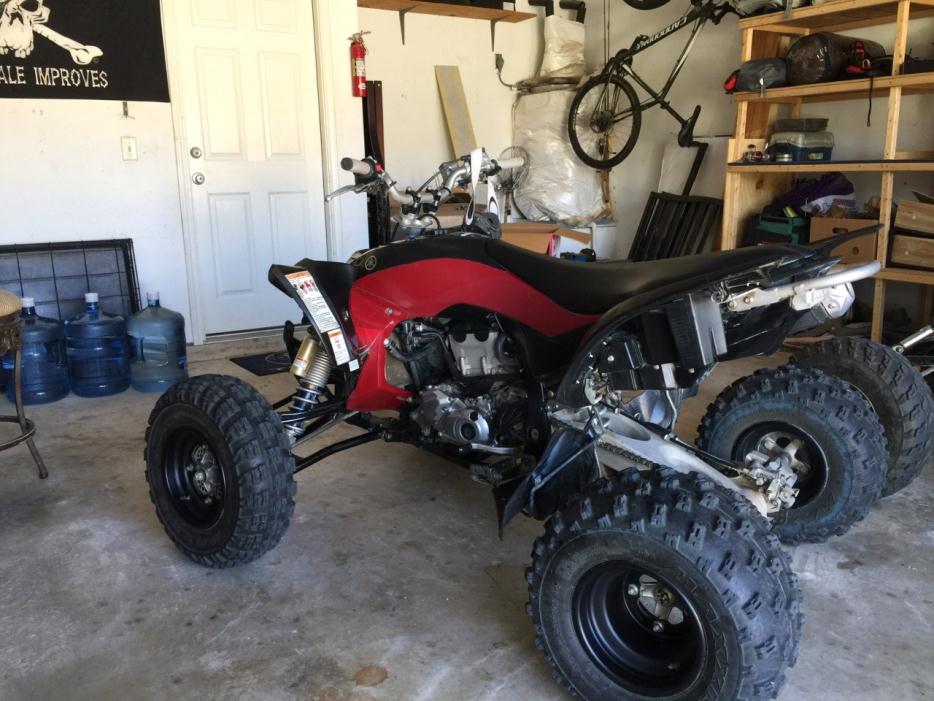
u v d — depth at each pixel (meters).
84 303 4.43
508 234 4.95
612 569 1.58
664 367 1.81
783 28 4.84
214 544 2.20
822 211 4.72
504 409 2.16
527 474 2.02
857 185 5.10
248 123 4.93
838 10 4.29
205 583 2.23
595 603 1.65
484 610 2.09
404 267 2.20
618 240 6.98
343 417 2.54
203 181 4.86
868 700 1.73
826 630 1.98
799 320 1.84
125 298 4.55
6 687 1.78
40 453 3.22
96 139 4.42
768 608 1.43
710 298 1.63
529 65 7.07
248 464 2.08
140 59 4.45
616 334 1.79
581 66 6.83
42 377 3.93
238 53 4.82
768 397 2.35
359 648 1.93
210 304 5.02
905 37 4.10
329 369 2.40
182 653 1.91
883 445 2.27
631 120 6.60
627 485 1.61
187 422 2.21
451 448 2.35
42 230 4.38
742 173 4.94
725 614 1.43
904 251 4.14
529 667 1.86
